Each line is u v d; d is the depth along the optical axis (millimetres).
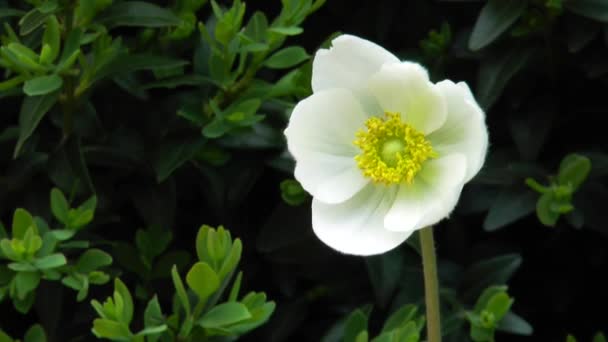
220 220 680
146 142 663
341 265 694
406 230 568
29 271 608
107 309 587
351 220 576
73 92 639
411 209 573
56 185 654
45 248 614
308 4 638
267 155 669
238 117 634
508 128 702
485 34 660
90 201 630
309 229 670
